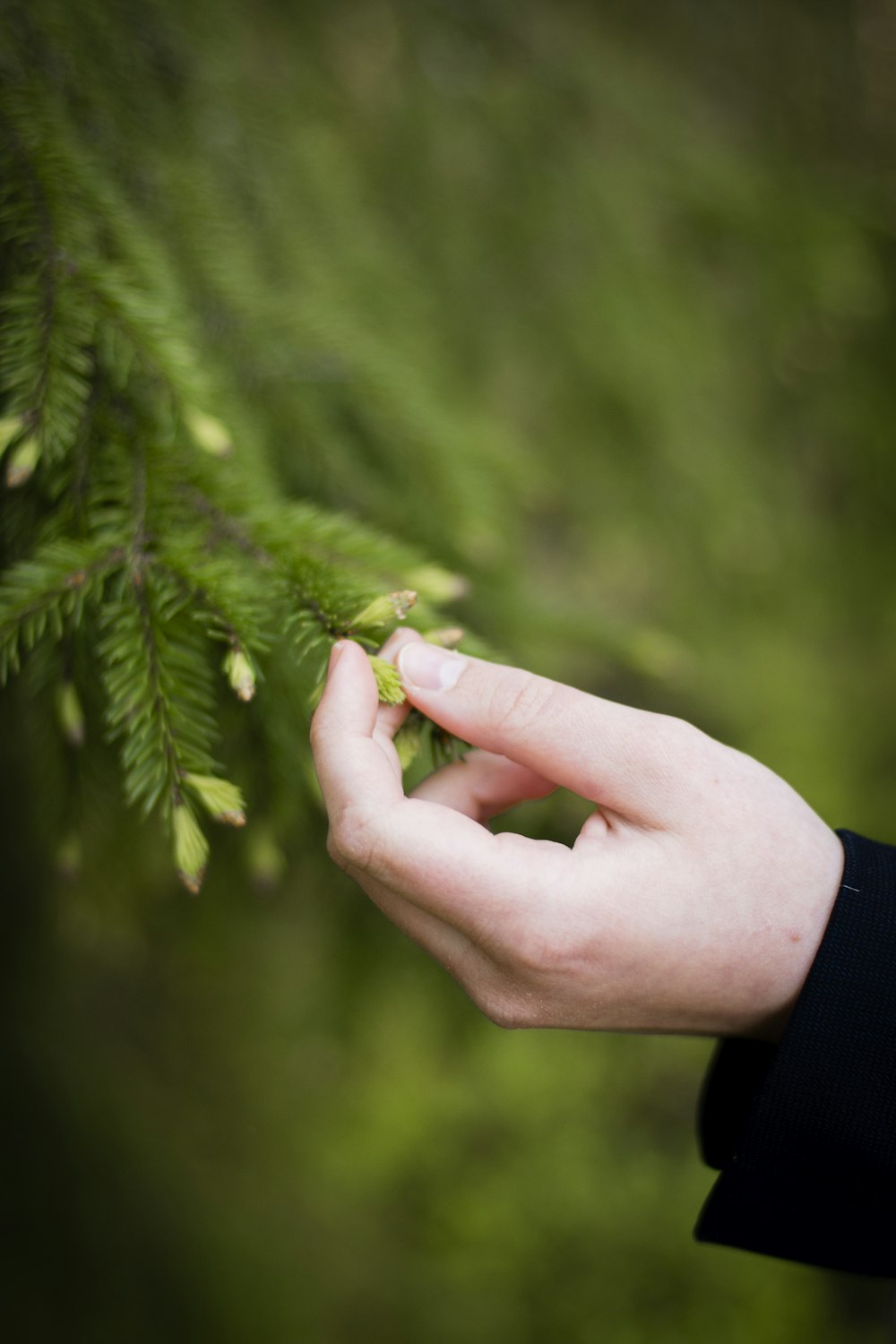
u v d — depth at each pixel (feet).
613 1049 5.48
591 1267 4.75
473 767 1.60
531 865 1.46
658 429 2.83
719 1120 1.64
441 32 2.68
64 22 1.78
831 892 1.50
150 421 1.62
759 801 1.50
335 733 1.48
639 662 2.00
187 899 2.04
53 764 1.70
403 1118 4.92
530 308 2.68
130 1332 2.11
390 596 1.51
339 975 2.01
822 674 4.20
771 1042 1.57
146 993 2.78
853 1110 1.46
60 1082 2.25
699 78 3.82
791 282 3.12
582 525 2.97
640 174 2.91
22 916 2.16
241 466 1.67
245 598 1.53
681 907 1.47
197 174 1.86
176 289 1.70
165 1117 2.54
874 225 3.35
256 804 1.69
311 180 2.09
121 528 1.56
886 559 3.67
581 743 1.49
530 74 2.79
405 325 2.15
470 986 1.54
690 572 3.19
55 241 1.61
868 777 4.40
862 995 1.45
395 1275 2.62
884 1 4.37
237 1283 2.28
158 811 1.84
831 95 4.32
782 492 3.35
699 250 3.01
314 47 2.38
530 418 2.78
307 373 1.86
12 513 1.66
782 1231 1.54
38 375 1.55
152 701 1.48
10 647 1.48
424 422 1.94
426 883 1.46
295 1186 2.79
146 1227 2.22
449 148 2.61
